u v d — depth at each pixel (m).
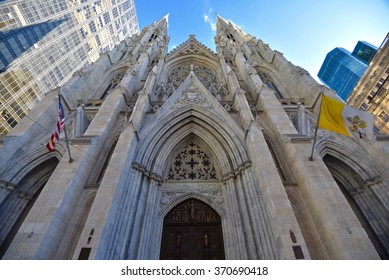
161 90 23.12
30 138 15.69
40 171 15.35
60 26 59.06
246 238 12.21
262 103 18.81
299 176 13.12
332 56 118.88
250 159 14.51
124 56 33.50
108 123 16.61
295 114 19.12
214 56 32.19
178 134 18.42
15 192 13.99
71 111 19.31
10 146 14.28
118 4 98.25
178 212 15.13
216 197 15.38
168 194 15.56
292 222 10.02
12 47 44.38
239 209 13.48
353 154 15.41
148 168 15.22
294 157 13.67
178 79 29.73
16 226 13.34
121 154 13.37
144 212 13.41
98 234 9.75
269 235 11.16
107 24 88.62
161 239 13.71
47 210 10.90
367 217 13.55
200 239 13.80
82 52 71.31
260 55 32.94
